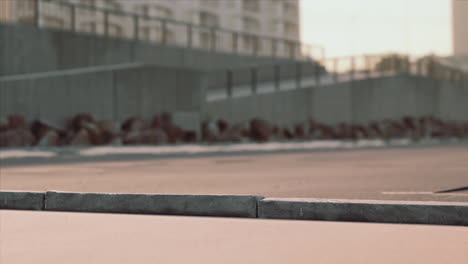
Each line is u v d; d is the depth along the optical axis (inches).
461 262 117.0
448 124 1793.8
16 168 431.5
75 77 829.8
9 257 124.3
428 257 121.7
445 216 162.4
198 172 378.6
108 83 874.1
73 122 809.5
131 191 250.5
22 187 274.5
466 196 214.5
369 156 601.9
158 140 853.2
